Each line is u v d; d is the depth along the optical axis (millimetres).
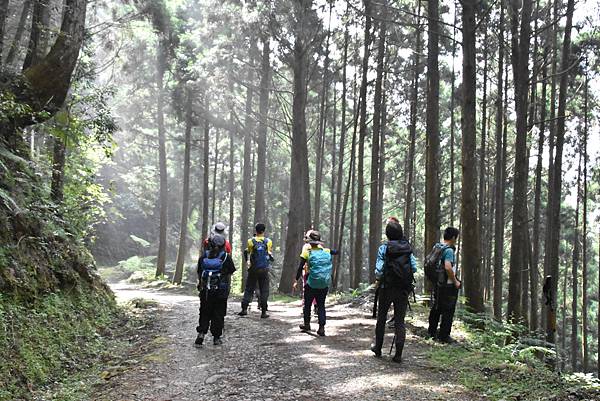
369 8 17562
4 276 6812
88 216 13578
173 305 13023
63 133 11039
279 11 17953
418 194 38719
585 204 27234
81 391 5730
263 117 22688
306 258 8750
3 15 9398
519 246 12984
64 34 10367
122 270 36438
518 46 14867
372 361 6773
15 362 5738
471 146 10898
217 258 7828
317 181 27094
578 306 47750
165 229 29109
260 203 23453
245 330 9055
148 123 33469
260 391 5484
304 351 7363
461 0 11023
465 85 10953
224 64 20625
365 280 45781
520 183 13086
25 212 8102
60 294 8234
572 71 19312
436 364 6621
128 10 20609
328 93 29891
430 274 8305
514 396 5180
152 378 6082
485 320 9805
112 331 8906
